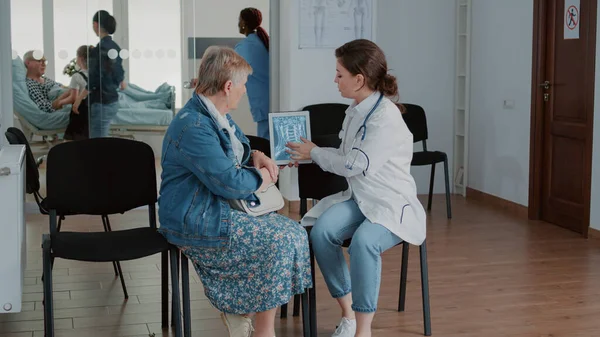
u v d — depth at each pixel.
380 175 3.45
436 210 6.73
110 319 3.92
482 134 7.08
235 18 6.63
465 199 7.22
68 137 6.45
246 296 3.19
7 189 3.25
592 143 5.56
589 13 5.58
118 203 3.67
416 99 7.37
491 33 6.88
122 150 3.68
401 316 3.97
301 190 3.83
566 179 6.00
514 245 5.48
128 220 6.20
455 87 7.41
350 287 3.51
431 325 3.84
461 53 7.36
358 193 3.47
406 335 3.71
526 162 6.42
